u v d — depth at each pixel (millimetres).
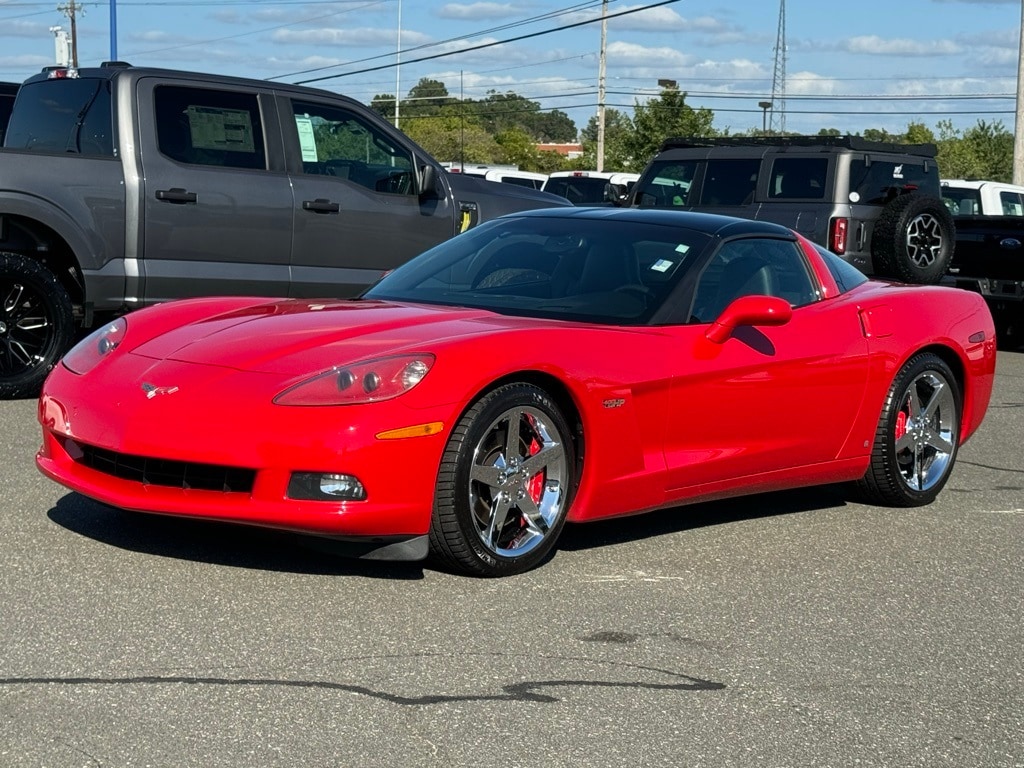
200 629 3863
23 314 7840
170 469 4305
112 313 8172
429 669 3639
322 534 4195
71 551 4586
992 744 3357
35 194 7691
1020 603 4652
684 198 13039
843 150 12086
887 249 12023
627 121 48312
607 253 5418
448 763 3033
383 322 4734
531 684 3570
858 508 6078
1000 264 13117
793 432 5484
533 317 5043
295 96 8742
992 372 6523
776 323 5109
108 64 8516
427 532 4312
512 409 4457
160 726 3162
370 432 4145
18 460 6074
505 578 4559
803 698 3602
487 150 68125
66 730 3113
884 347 5828
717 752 3197
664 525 5508
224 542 4750
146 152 8109
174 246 8203
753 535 5434
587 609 4273
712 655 3910
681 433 5035
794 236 5863
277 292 8656
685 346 5031
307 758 3021
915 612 4480
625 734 3270
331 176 8852
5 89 11281
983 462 7355
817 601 4543
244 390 4273
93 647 3678
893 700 3627
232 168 8438
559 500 4668
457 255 5652
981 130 61031
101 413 4422
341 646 3781
